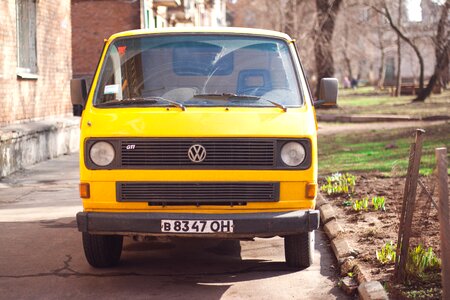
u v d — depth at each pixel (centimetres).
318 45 3869
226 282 702
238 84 737
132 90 732
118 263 775
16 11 1731
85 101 766
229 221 665
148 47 762
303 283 696
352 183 1228
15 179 1431
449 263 534
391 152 1773
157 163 671
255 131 675
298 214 677
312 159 685
